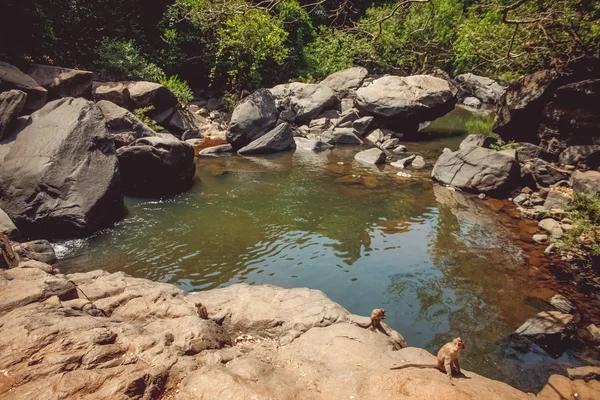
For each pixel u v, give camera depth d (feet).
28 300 18.37
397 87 72.18
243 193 45.29
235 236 35.76
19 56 54.19
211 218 38.99
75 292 20.65
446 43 98.17
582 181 41.98
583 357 22.80
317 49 98.37
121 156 42.73
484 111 97.71
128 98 60.23
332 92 76.13
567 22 48.32
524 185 47.01
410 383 14.79
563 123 51.19
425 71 101.09
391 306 27.40
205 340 17.83
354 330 19.69
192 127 67.67
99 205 35.50
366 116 73.20
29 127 39.34
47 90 52.13
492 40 60.13
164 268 30.50
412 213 41.42
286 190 46.57
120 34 71.36
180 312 20.42
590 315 26.27
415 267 31.91
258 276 30.09
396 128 73.82
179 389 14.85
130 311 20.33
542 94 52.13
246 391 14.15
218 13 55.16
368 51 96.32
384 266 32.01
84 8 66.18
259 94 66.23
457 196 45.83
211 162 55.77
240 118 62.28
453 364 16.40
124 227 36.50
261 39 75.51
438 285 29.66
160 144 43.37
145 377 14.64
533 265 32.12
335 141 67.72
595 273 30.83
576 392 18.25
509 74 61.16
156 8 79.15
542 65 55.11
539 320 24.93
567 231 35.24
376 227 38.34
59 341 15.43
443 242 35.73
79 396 13.24
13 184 34.27
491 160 46.98
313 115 73.56
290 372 16.84
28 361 14.38
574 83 48.88
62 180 34.81
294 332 20.11
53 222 33.47
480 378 16.16
